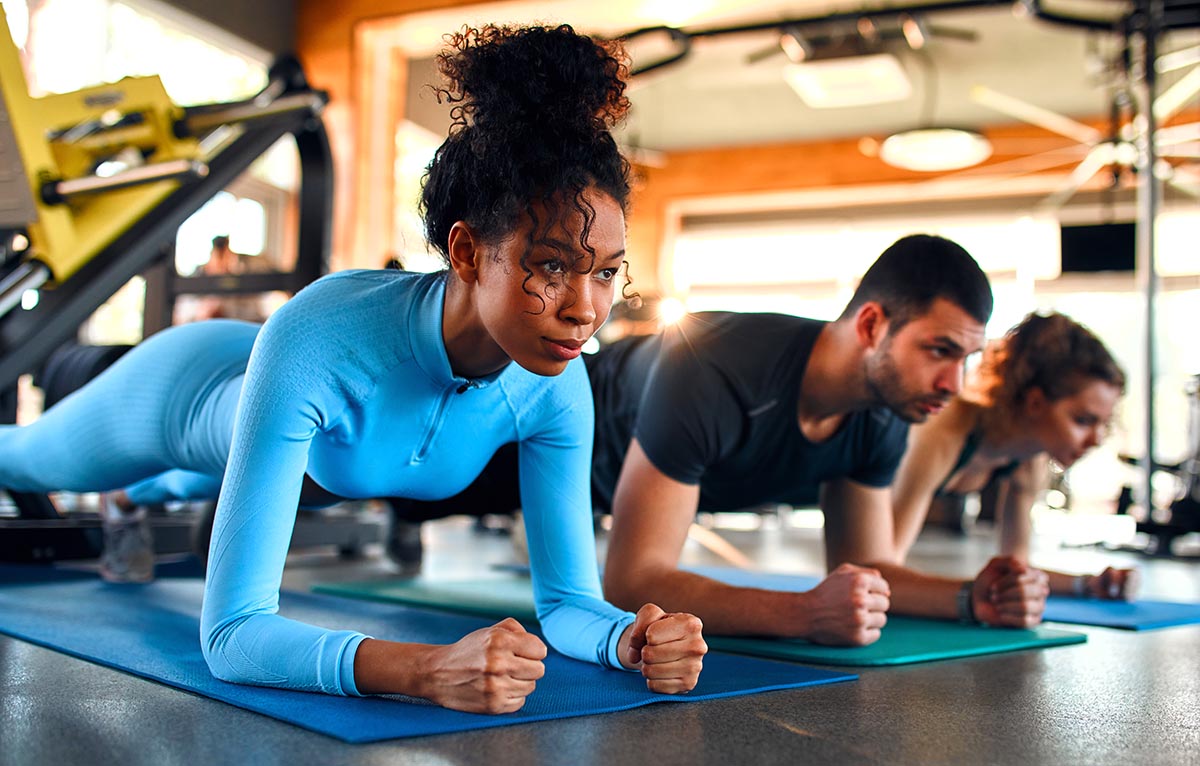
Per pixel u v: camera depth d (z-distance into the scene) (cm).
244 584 132
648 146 1243
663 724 123
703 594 181
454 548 488
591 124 116
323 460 154
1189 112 1054
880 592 174
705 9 765
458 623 211
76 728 117
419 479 159
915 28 774
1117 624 227
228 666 132
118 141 357
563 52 116
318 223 406
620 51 122
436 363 138
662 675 133
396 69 814
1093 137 927
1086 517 1000
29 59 617
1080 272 968
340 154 777
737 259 1270
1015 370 244
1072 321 248
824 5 798
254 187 800
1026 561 283
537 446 158
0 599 230
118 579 272
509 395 149
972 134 819
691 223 1285
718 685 145
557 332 117
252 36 750
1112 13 830
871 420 204
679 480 187
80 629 188
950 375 178
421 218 131
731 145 1237
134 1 669
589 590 161
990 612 204
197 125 360
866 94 844
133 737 113
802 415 194
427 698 123
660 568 184
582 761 106
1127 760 114
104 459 196
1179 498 550
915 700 142
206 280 408
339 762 104
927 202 1190
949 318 175
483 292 120
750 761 108
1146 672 171
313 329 133
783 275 1253
